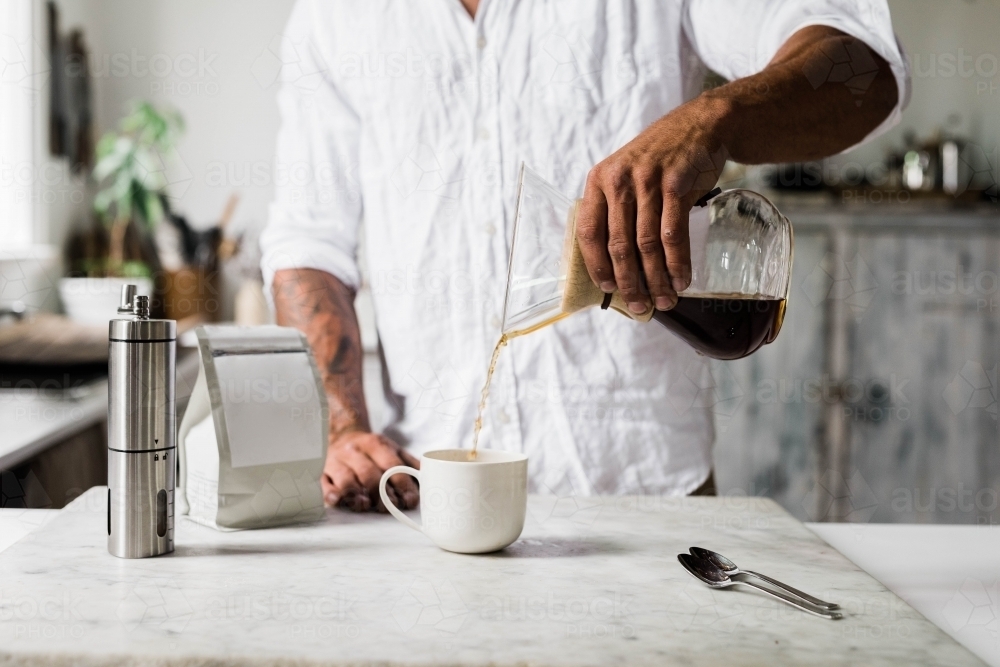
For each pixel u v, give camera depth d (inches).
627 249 22.9
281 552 26.1
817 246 92.4
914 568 27.5
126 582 23.1
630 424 38.4
